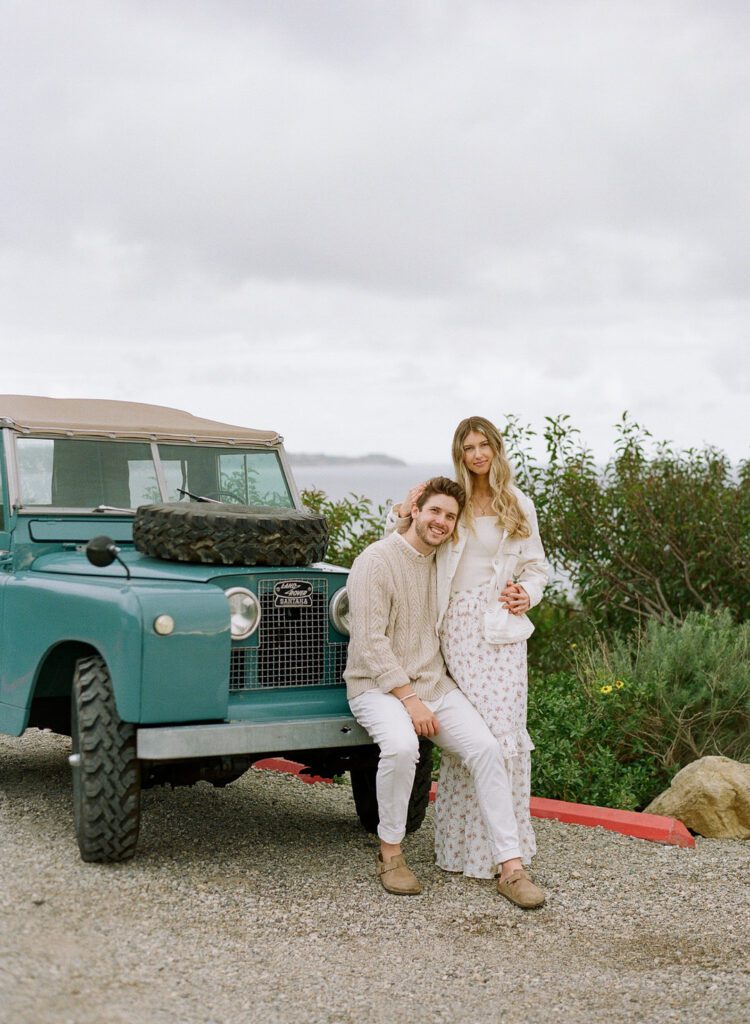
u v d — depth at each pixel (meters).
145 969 3.67
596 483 9.45
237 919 4.22
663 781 6.90
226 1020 3.39
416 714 4.65
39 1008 3.26
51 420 5.46
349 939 4.15
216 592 4.53
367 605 4.70
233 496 5.93
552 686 7.79
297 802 6.12
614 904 4.66
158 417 6.05
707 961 4.07
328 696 4.96
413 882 4.67
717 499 9.12
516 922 4.42
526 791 4.95
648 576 9.33
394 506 5.08
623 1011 3.64
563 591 9.73
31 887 4.26
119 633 4.38
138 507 5.24
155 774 4.80
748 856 5.39
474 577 4.86
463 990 3.77
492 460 4.84
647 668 7.32
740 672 7.10
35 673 4.87
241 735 4.50
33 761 6.70
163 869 4.67
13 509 5.27
